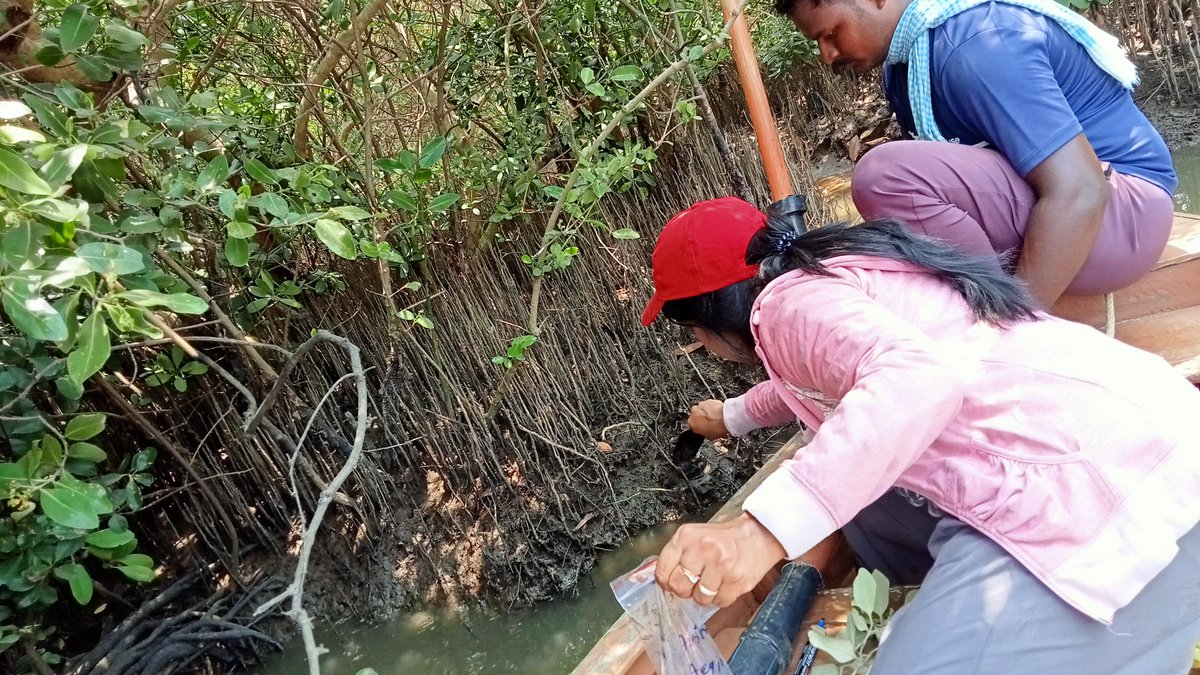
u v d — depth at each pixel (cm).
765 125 198
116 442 220
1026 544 95
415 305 233
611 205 284
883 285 107
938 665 95
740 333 117
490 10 263
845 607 127
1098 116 153
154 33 187
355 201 217
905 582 137
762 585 142
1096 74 151
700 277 113
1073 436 95
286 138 221
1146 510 91
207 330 212
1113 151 153
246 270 215
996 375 100
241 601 233
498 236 257
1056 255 140
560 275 270
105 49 157
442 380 242
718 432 161
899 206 153
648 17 275
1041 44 141
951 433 101
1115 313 179
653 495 253
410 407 248
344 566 245
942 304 106
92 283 104
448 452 248
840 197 345
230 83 253
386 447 243
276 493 243
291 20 217
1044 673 92
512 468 251
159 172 177
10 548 158
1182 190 349
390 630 234
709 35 217
